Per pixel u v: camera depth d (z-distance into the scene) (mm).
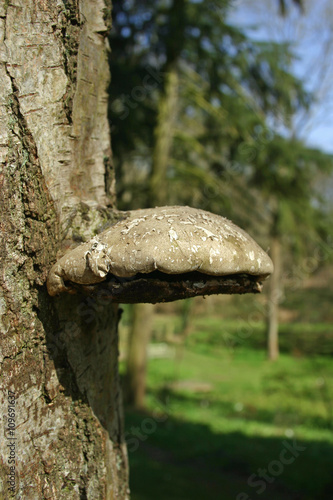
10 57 1409
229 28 8672
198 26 8359
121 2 6320
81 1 1575
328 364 14125
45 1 1461
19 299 1377
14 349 1347
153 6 7242
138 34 7137
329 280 14969
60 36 1502
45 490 1395
